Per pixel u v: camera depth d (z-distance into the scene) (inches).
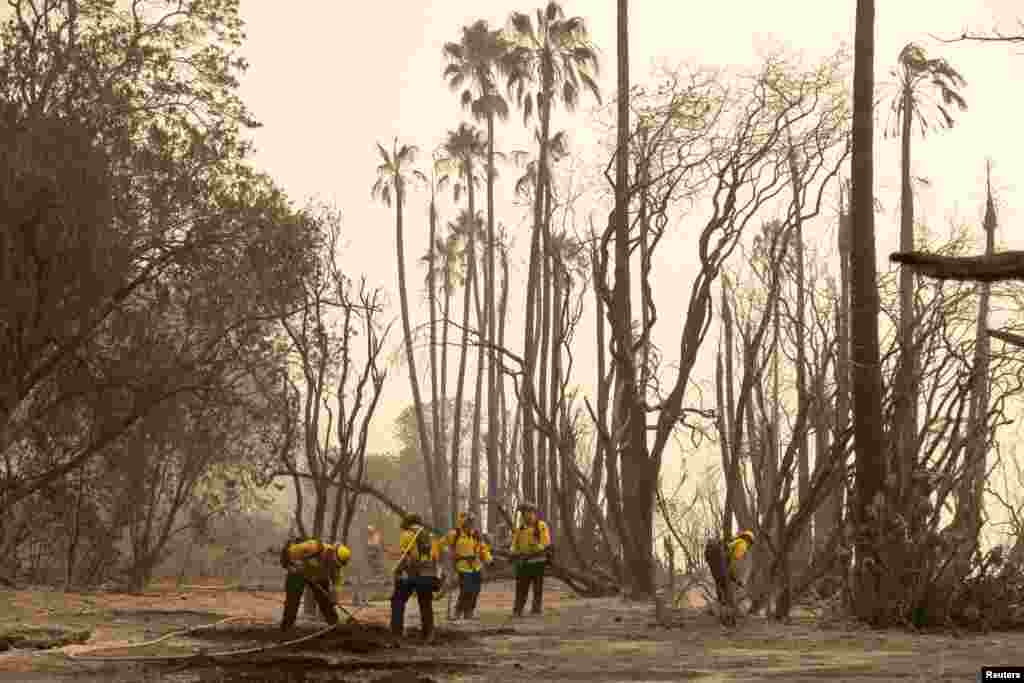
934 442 723.4
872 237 750.5
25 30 1055.0
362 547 1605.6
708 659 494.6
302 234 1025.5
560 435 1091.3
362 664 453.7
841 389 757.3
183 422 1167.6
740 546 703.7
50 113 1035.3
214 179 1098.7
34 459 1136.2
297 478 703.1
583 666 463.2
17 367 1008.9
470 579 763.4
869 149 764.6
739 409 734.5
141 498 1181.1
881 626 674.2
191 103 1135.0
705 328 932.6
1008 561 683.4
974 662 462.6
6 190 953.5
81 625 653.9
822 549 783.1
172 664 454.3
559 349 1066.7
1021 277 185.6
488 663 473.4
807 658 493.7
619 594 1008.2
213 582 1386.6
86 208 989.2
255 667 443.5
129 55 1092.5
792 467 753.6
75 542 1156.5
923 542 676.7
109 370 1066.1
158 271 1081.4
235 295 1045.8
